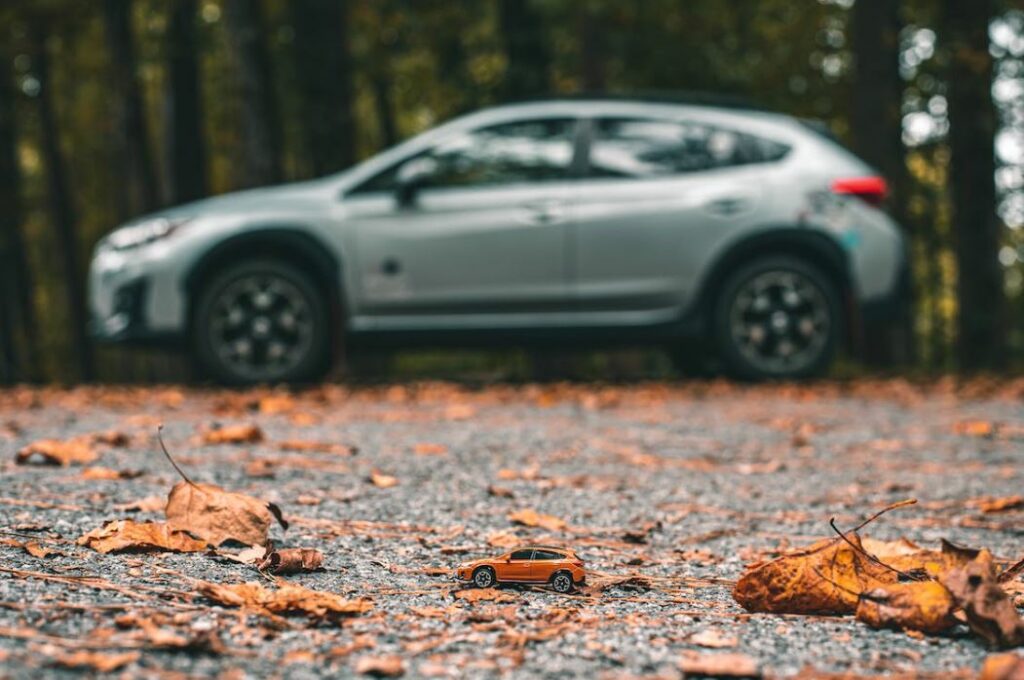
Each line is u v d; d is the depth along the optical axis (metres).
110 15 15.16
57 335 25.45
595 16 12.38
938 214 16.59
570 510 3.29
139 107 15.38
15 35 12.62
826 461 4.41
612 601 2.20
